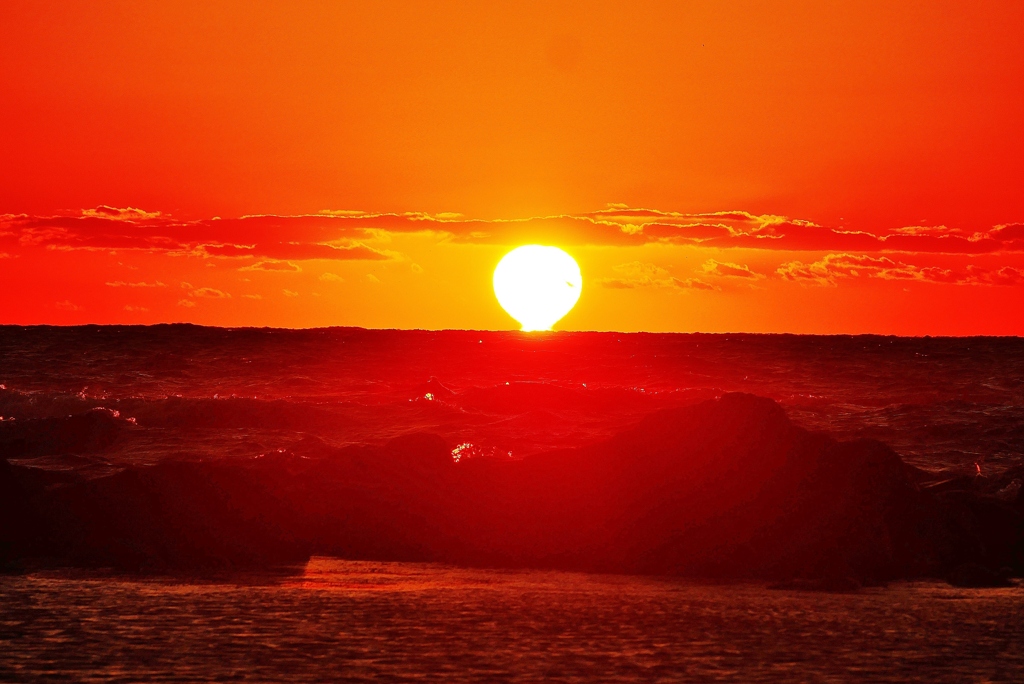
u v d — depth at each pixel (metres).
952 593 58.22
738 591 58.56
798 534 64.69
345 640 46.12
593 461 70.81
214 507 67.75
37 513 65.62
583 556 66.38
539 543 67.31
